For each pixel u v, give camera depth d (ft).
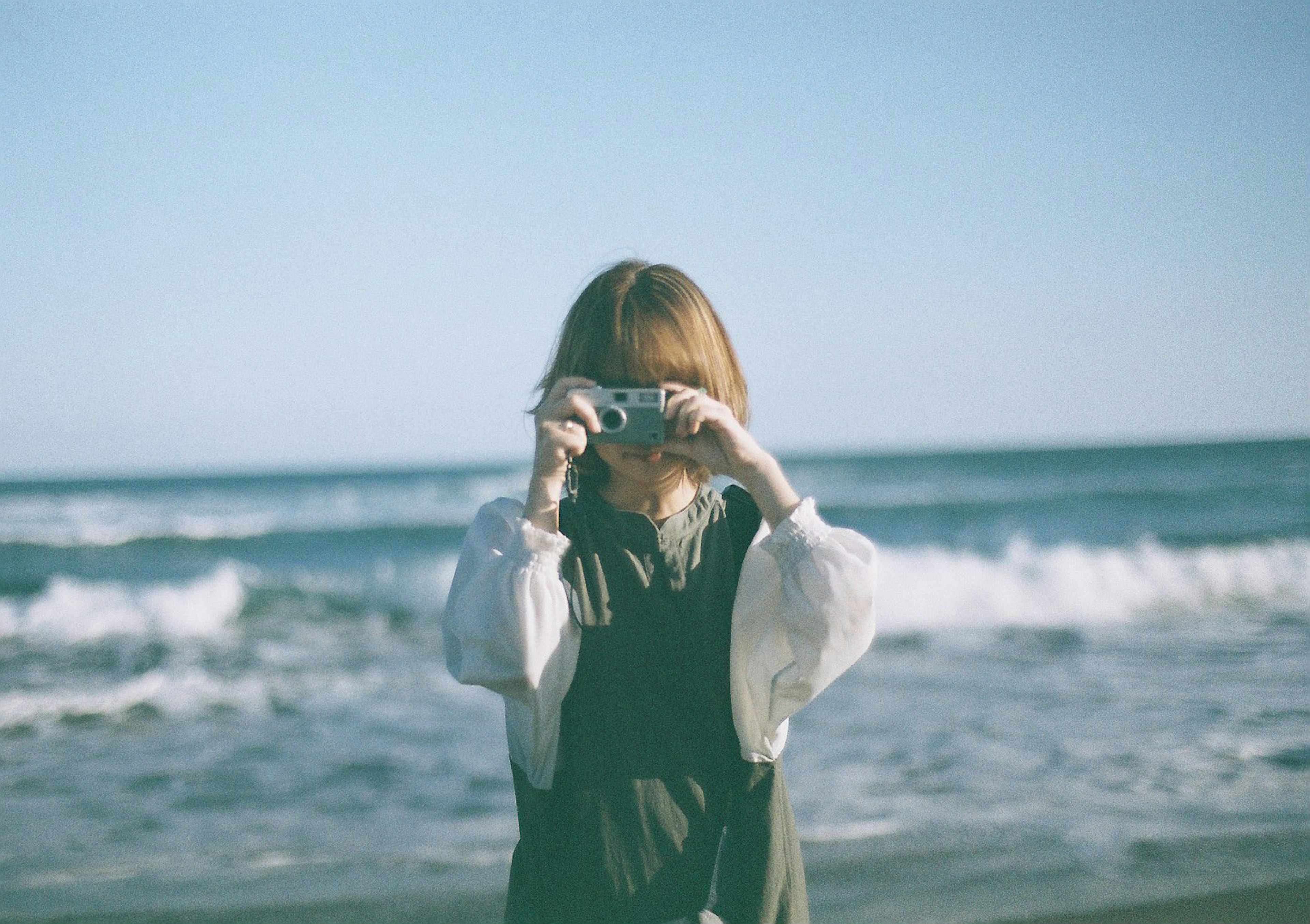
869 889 11.55
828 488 112.98
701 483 4.95
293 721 22.47
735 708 4.53
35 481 299.38
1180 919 10.55
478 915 11.23
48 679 28.60
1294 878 11.68
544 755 4.43
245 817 15.58
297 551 65.72
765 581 4.57
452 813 15.65
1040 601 38.42
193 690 26.17
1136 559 44.68
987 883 11.69
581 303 4.87
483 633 4.27
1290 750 17.69
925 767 17.16
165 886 12.42
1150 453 195.62
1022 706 21.88
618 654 4.50
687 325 4.69
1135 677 24.93
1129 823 13.92
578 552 4.58
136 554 65.62
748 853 4.46
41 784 17.67
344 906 11.57
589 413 4.43
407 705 24.06
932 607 37.63
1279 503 79.36
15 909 11.58
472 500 133.49
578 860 4.36
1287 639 30.12
